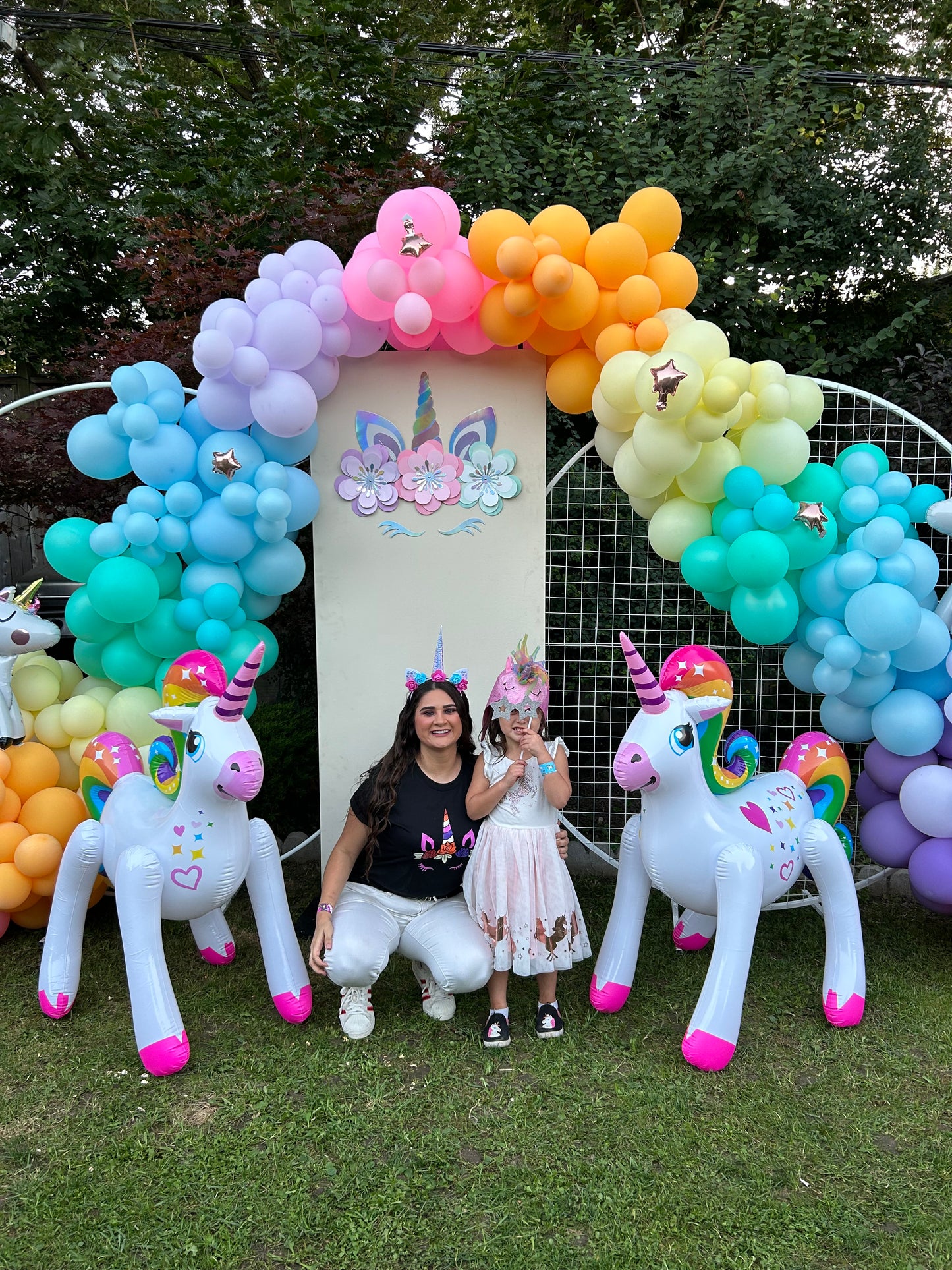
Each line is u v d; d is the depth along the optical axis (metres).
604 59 5.45
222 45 6.61
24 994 3.43
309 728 5.35
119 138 6.26
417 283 3.38
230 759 2.88
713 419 3.14
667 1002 3.39
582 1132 2.60
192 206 5.55
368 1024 3.13
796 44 5.49
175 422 3.52
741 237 5.28
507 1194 2.35
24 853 3.47
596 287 3.41
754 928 2.97
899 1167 2.47
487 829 3.18
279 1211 2.29
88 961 3.72
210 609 3.50
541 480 3.95
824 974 3.47
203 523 3.44
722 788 3.18
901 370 5.39
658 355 3.11
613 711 5.30
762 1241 2.20
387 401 3.91
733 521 3.33
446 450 3.93
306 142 5.73
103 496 5.71
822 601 3.42
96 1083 2.86
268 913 3.24
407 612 3.97
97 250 6.54
